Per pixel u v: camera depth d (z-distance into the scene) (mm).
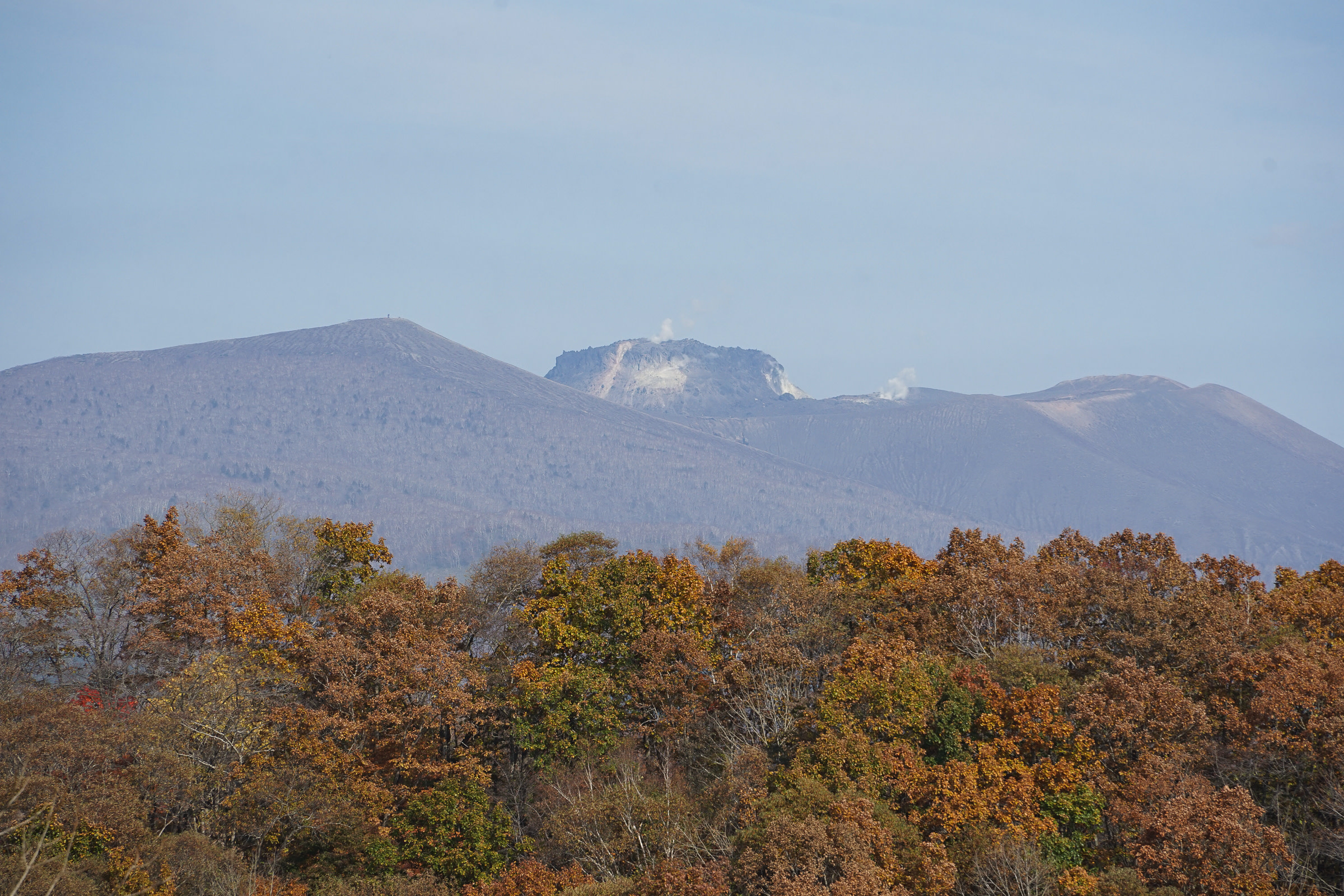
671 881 151500
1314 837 164625
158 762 176875
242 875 168500
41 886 126875
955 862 163000
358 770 199375
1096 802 175750
